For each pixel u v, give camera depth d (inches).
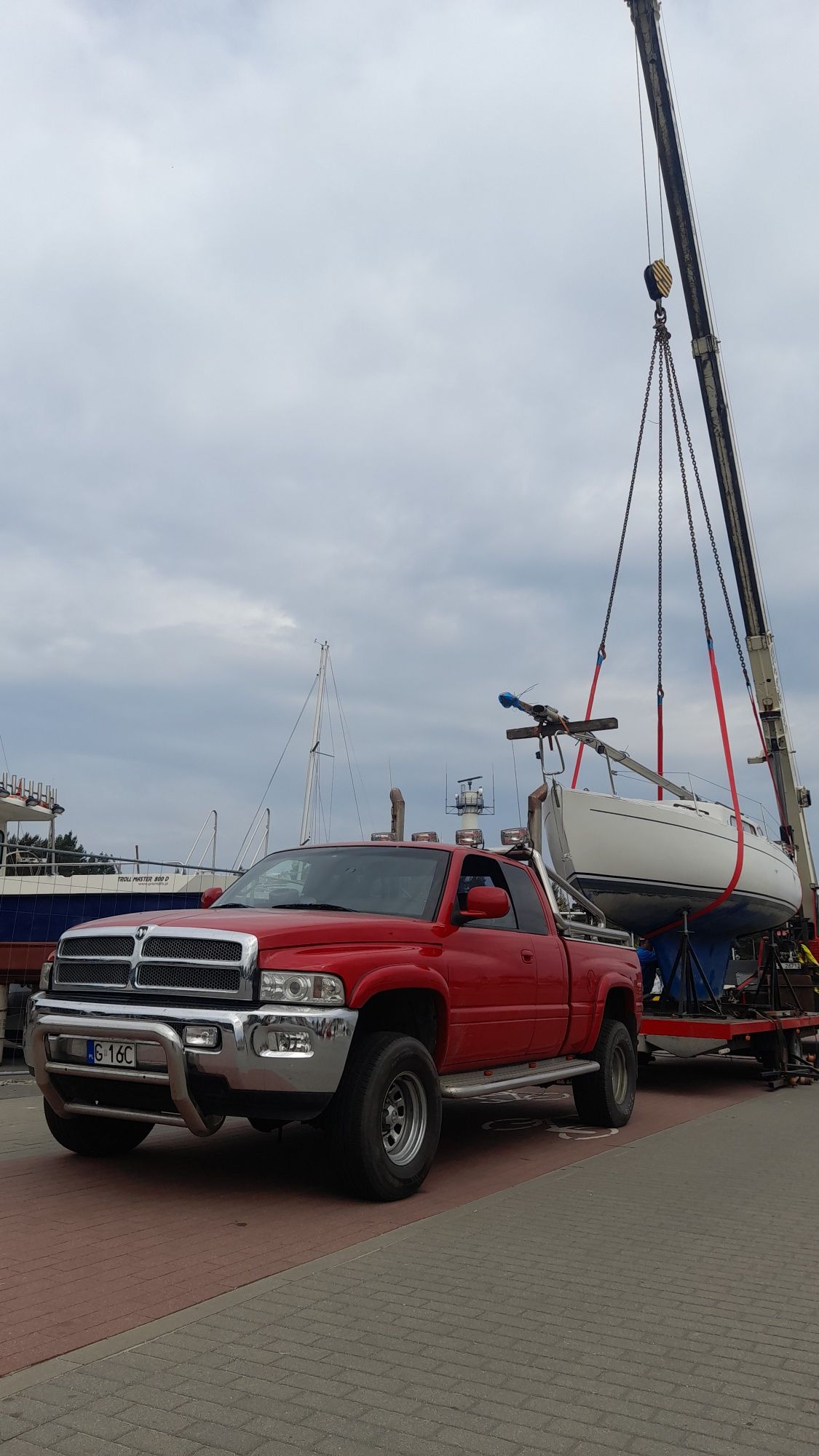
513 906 285.7
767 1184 245.3
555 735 502.0
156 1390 116.1
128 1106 212.5
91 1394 114.7
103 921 226.5
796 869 676.1
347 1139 203.0
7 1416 109.0
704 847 526.6
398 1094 219.0
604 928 346.0
